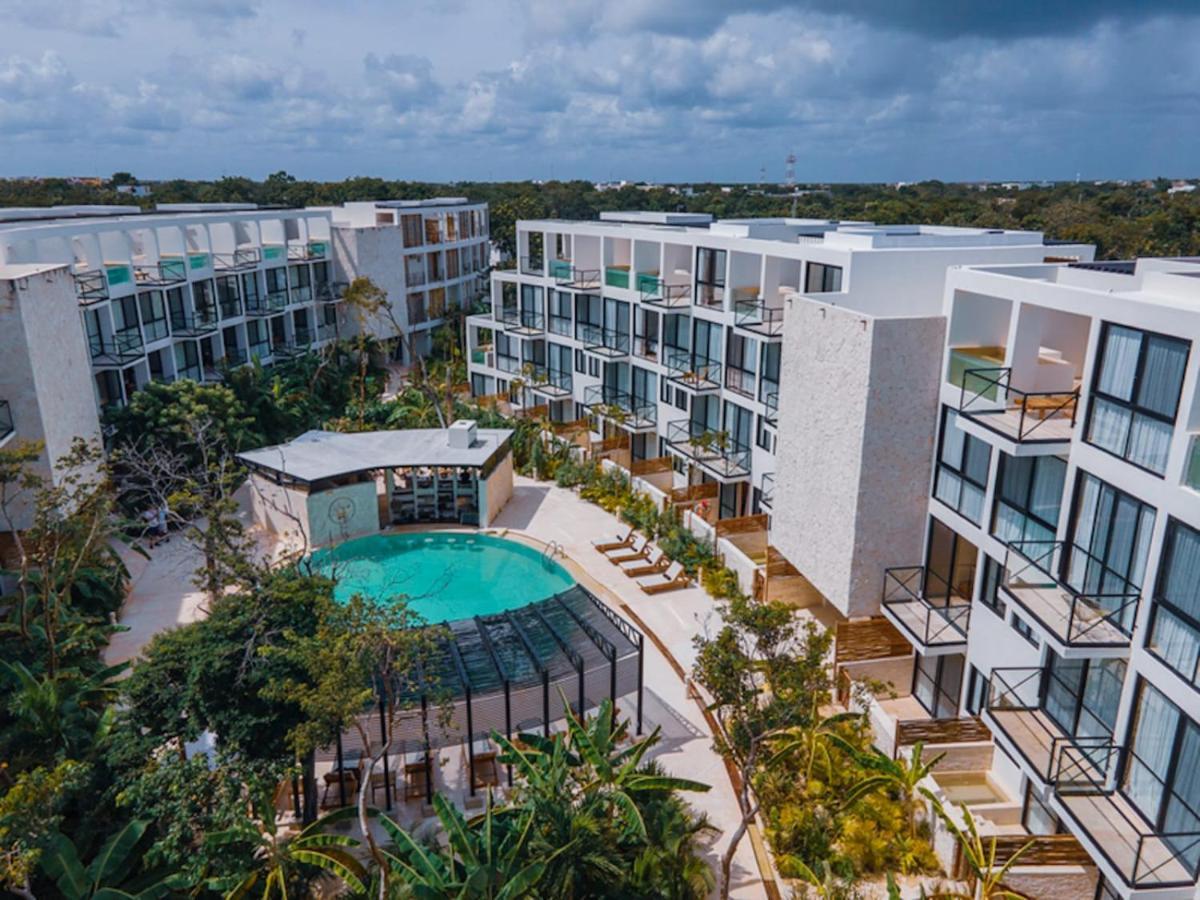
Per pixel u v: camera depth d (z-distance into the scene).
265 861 17.11
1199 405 14.30
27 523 27.22
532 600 32.19
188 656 18.92
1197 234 79.94
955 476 21.91
